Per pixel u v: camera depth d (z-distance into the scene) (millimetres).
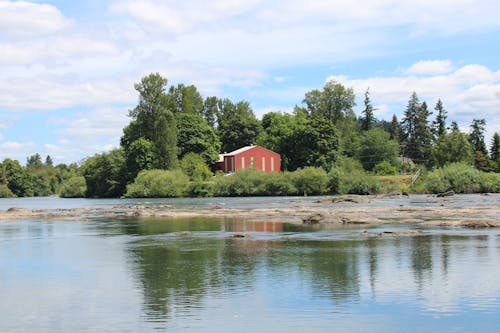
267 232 37344
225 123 184875
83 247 30797
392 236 33625
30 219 55219
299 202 79812
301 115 175875
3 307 16969
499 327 14281
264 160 144500
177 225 44406
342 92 173625
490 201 72500
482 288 18547
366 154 161375
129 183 131500
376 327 14375
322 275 21078
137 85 141250
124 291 18859
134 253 27953
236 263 24156
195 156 139875
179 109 195375
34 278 21531
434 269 22047
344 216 47625
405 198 85000
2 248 30812
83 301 17578
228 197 108750
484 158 153125
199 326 14648
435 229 37656
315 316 15406
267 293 18172
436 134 190375
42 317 15789
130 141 143250
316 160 140750
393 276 20719
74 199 133375
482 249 27344
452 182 101688
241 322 14930
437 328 14242
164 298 17719
